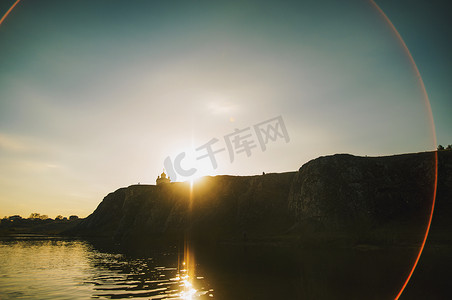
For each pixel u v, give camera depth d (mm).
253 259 32062
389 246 38312
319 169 65812
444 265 23859
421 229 45375
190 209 86312
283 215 70812
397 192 57719
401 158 64750
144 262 32625
